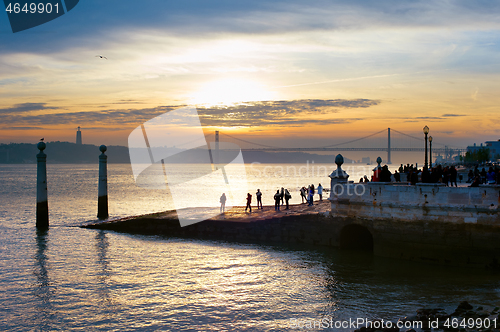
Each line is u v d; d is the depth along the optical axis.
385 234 24.59
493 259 21.08
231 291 19.39
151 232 34.28
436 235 22.61
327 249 27.38
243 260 25.06
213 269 23.16
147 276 22.00
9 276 22.36
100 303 18.06
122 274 22.48
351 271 22.39
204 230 31.98
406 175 36.78
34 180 148.12
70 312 17.14
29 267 24.25
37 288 20.25
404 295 18.55
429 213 22.89
